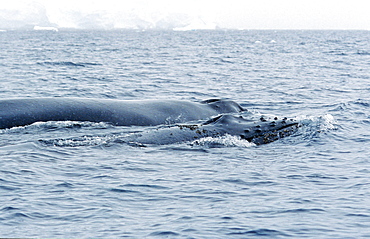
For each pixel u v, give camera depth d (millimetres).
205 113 34500
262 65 92688
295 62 100125
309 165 23906
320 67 87938
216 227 16344
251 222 16734
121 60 102312
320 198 19125
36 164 23406
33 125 30250
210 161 24516
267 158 25125
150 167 23422
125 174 22234
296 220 16875
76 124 30922
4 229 16047
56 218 17078
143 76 70625
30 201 18578
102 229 16156
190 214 17484
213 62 99562
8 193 19406
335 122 33094
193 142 27594
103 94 51969
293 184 20953
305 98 50062
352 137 29859
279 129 29469
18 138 28422
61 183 20781
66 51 134000
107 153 25750
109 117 31703
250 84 62188
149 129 30875
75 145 27188
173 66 88562
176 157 25188
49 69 78062
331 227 16297
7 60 92875
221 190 20125
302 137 28891
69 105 31953
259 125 29516
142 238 15508
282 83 63250
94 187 20359
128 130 30500
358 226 16344
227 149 26672
